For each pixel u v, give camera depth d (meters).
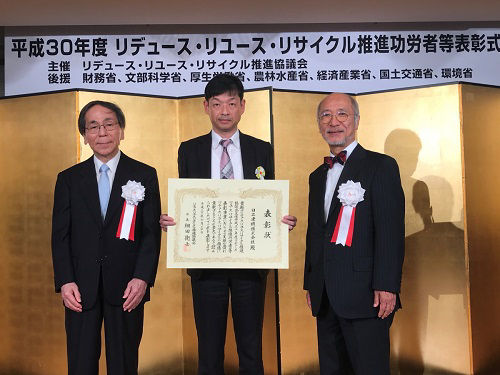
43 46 4.35
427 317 3.36
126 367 2.51
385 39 4.39
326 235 2.46
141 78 4.37
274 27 4.39
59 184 2.58
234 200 2.58
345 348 2.56
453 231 3.28
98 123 2.55
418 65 4.39
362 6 4.03
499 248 3.42
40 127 3.41
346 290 2.38
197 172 2.77
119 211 2.54
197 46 4.38
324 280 2.46
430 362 3.34
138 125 3.44
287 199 2.59
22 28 4.34
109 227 2.52
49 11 4.03
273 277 3.31
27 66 4.35
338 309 2.38
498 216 3.43
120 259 2.52
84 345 2.47
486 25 4.38
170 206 2.57
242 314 2.74
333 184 2.54
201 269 2.73
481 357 3.26
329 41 4.39
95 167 2.59
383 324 2.41
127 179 2.58
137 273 2.52
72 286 2.48
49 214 3.37
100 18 4.16
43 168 3.39
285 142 3.38
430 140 3.35
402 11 4.12
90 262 2.50
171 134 3.56
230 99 2.70
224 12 4.09
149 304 3.44
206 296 2.73
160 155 3.52
